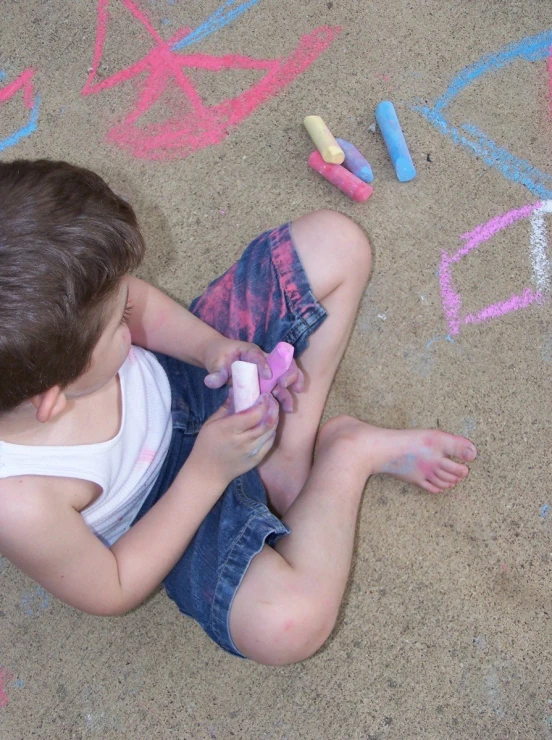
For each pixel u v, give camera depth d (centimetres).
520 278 158
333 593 119
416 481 144
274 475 143
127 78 179
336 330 135
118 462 113
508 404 151
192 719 138
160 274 166
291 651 115
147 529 116
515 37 174
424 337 157
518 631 138
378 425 153
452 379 154
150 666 142
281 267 130
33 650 144
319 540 124
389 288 160
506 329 155
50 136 177
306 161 170
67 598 112
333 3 179
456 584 142
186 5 183
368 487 150
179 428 131
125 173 172
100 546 111
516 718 133
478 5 177
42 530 101
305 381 138
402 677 137
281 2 180
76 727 138
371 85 173
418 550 145
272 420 117
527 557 142
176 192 170
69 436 105
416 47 175
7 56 184
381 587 143
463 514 146
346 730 135
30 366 85
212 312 137
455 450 141
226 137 173
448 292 158
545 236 160
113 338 99
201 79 177
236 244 166
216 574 116
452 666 137
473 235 161
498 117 169
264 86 176
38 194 85
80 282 85
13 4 187
